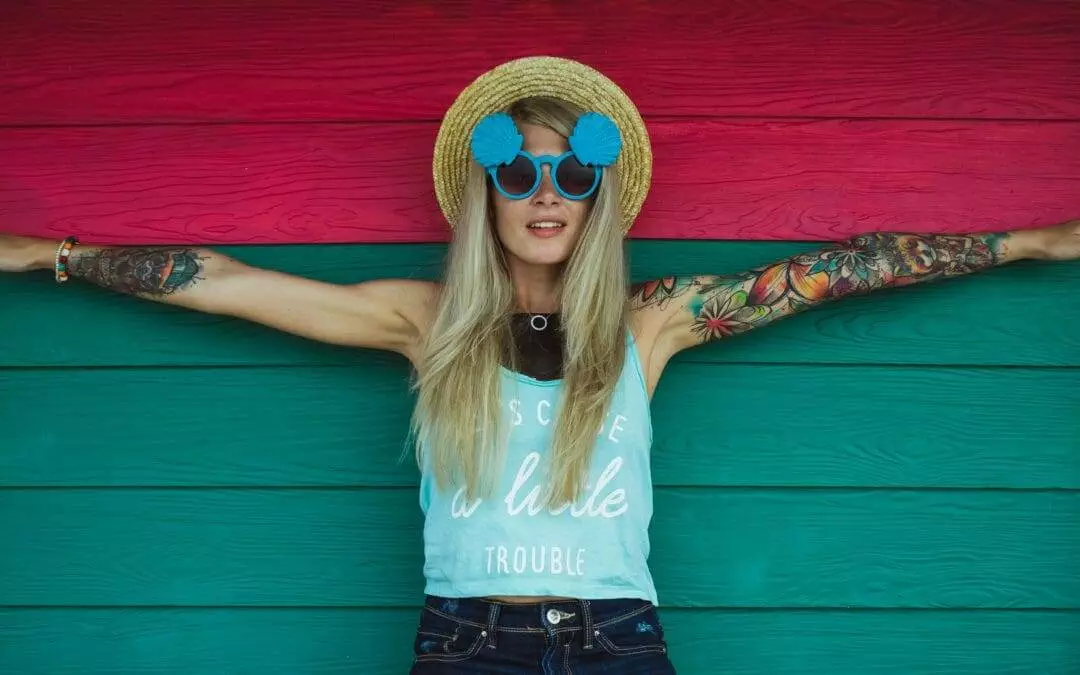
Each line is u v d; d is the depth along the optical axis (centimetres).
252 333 218
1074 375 218
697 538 216
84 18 219
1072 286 219
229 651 216
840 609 217
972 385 218
